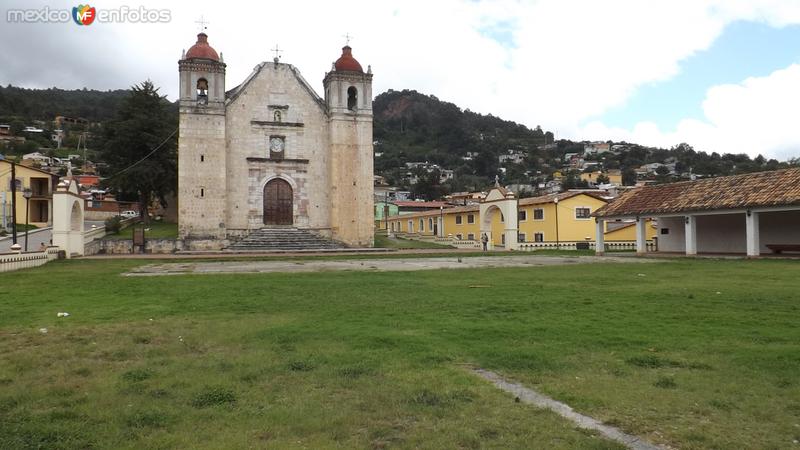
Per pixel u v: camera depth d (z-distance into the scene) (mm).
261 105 46531
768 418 5629
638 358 7926
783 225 35562
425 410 5906
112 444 5090
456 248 49969
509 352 8320
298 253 40562
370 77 48031
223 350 8703
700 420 5609
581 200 52094
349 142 47250
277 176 46562
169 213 56531
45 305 13539
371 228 47406
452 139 175000
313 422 5547
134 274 22766
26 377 7266
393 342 9047
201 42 44875
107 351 8633
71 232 35719
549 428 5414
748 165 128250
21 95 154750
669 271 22844
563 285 17547
